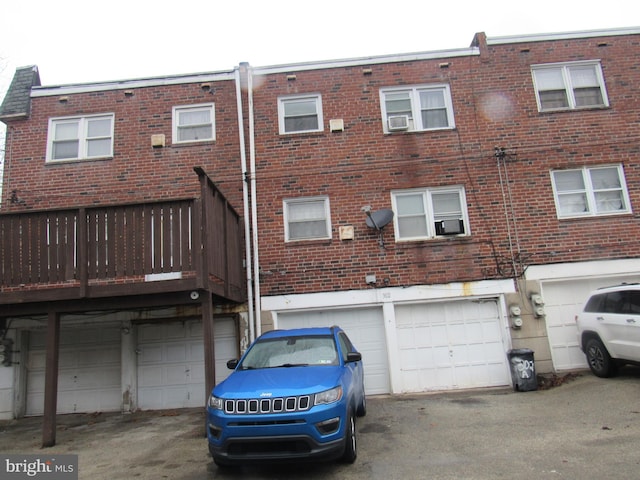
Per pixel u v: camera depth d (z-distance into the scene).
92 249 7.84
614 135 11.16
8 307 7.93
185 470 5.84
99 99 11.70
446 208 11.04
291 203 11.13
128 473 5.89
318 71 11.70
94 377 10.69
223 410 5.28
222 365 10.48
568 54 11.66
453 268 10.59
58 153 11.55
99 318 10.59
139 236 7.84
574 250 10.61
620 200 10.95
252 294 10.55
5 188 11.27
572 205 10.95
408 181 11.04
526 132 11.22
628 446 5.69
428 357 10.42
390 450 6.12
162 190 11.16
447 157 11.12
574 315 10.56
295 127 11.55
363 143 11.27
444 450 6.02
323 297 10.49
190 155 11.31
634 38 11.75
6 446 7.71
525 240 10.67
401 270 10.59
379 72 11.66
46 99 11.72
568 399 8.22
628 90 11.43
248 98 11.47
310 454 5.03
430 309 10.63
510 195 10.89
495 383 10.24
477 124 11.29
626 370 9.50
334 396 5.34
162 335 10.73
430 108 11.59
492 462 5.48
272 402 5.16
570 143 11.13
